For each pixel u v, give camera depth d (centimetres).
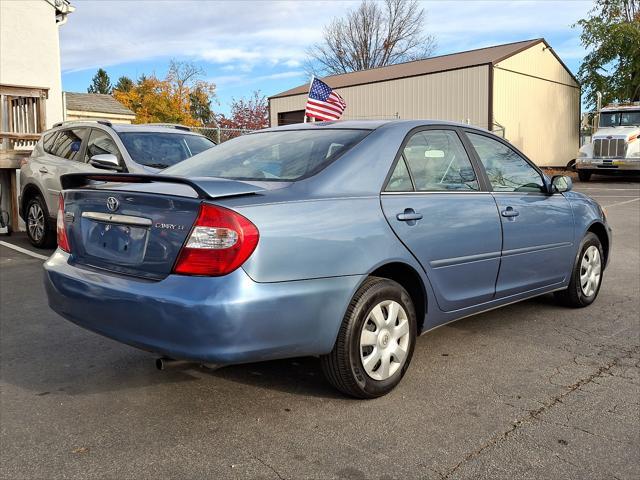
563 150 3144
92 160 604
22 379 383
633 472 268
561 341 451
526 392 356
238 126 3738
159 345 295
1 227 1023
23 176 898
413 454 285
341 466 275
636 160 2286
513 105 2703
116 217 324
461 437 301
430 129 405
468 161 425
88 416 329
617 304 557
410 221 358
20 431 312
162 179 311
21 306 563
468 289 407
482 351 429
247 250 288
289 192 320
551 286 500
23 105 1091
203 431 310
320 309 312
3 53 1188
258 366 402
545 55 2906
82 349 441
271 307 293
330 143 370
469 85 2609
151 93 4162
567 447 290
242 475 268
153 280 302
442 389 361
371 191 349
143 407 340
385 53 5331
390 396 352
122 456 286
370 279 341
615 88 3012
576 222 515
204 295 282
